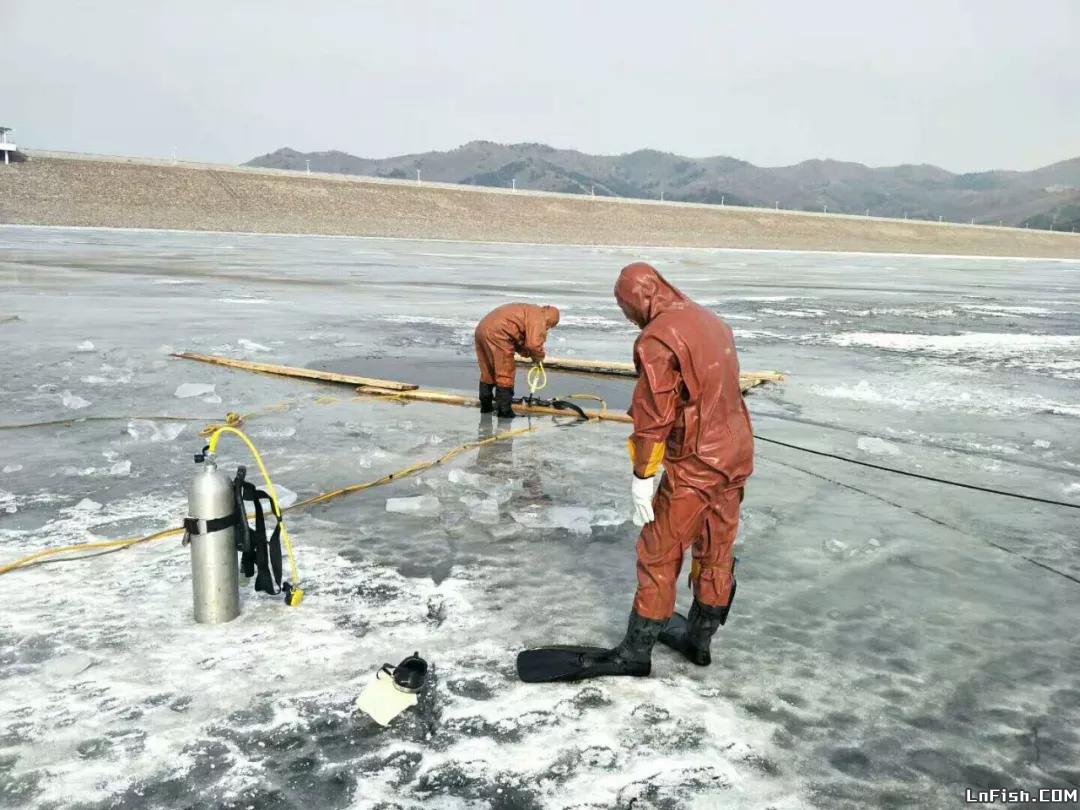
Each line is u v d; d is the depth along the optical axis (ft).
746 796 8.96
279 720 10.17
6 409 27.45
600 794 8.93
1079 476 22.88
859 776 9.38
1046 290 121.90
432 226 280.31
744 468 10.63
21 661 11.43
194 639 12.16
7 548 15.55
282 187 270.67
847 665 11.96
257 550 13.11
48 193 217.15
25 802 8.61
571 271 124.67
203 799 8.73
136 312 57.62
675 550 10.78
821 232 386.93
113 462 21.49
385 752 9.61
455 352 44.04
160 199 237.45
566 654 11.67
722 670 11.71
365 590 14.03
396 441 24.70
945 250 395.34
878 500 20.17
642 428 10.13
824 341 54.34
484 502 18.35
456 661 11.71
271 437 24.80
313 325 53.98
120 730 9.90
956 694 11.25
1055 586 15.17
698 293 94.17
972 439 27.20
